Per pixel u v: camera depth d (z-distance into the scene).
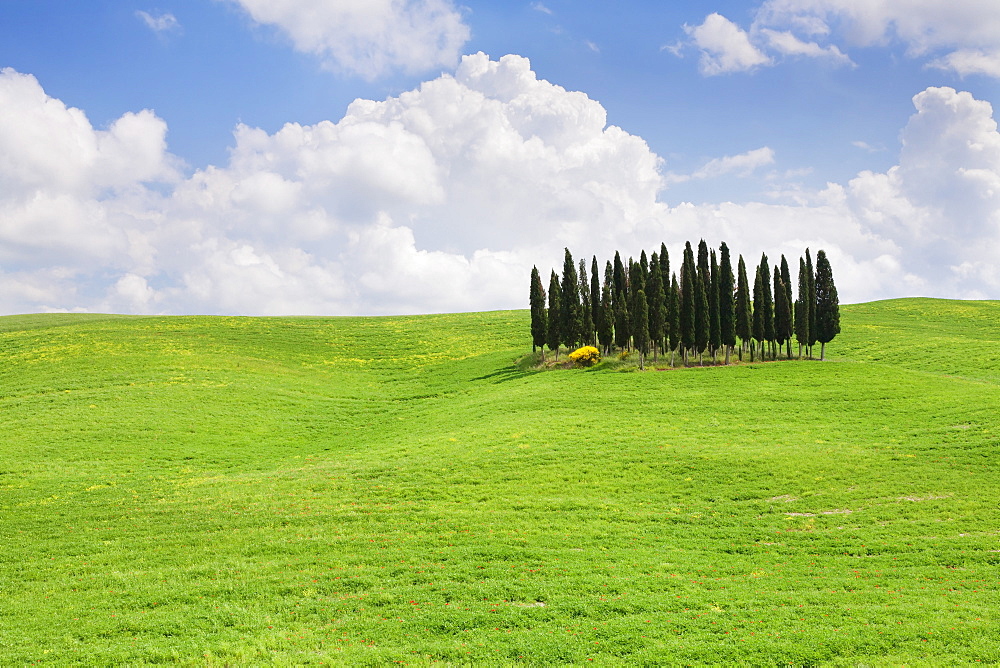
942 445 49.28
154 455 57.59
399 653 22.06
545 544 33.94
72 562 32.75
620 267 109.62
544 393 75.38
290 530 37.06
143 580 29.91
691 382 77.06
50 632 24.12
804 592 26.91
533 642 22.66
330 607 26.20
